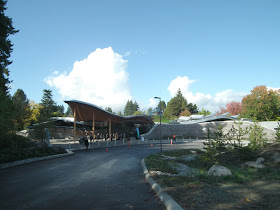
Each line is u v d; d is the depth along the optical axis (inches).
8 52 863.1
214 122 2112.5
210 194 199.6
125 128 2049.7
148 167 414.0
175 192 213.2
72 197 221.1
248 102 2429.9
